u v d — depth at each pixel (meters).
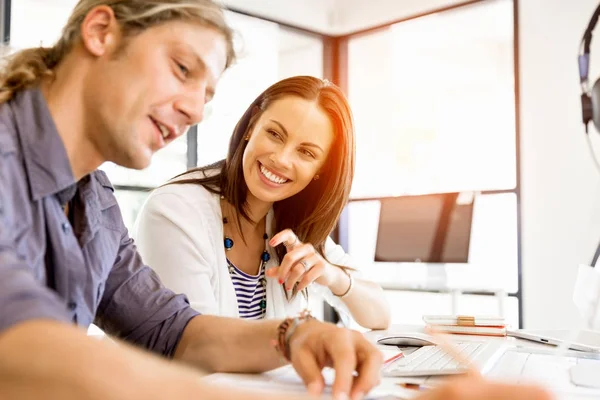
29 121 0.63
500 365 0.85
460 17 3.82
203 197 1.31
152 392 0.29
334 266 1.34
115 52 0.62
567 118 3.20
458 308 3.47
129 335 0.90
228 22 0.68
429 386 0.67
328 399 0.33
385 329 1.37
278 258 1.37
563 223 3.19
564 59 3.22
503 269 3.49
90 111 0.64
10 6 2.98
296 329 0.72
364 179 4.34
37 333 0.30
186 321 0.88
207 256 1.22
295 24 4.13
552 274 3.21
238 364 0.78
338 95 1.34
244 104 3.97
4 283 0.34
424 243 3.39
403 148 4.23
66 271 0.67
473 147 3.93
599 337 1.11
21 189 0.61
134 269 0.92
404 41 4.25
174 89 0.63
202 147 3.69
